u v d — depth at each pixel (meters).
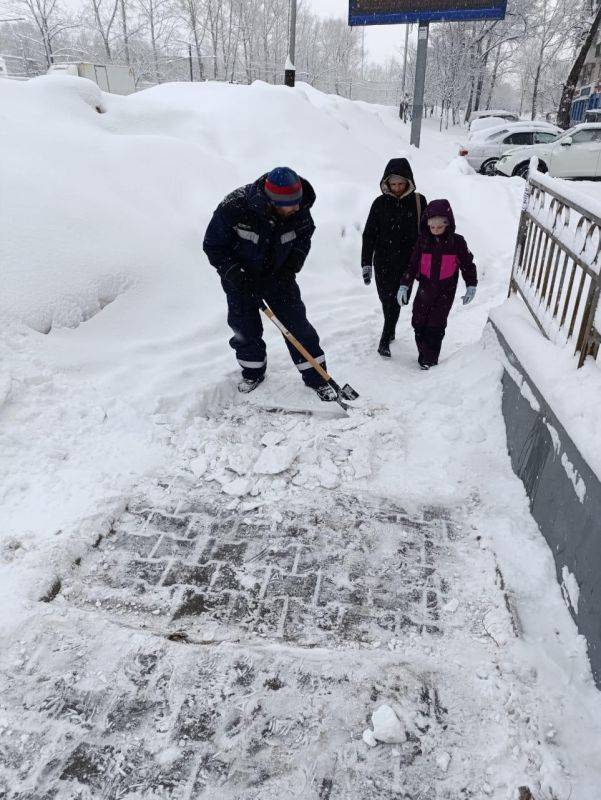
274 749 1.87
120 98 7.48
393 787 1.78
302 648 2.19
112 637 2.20
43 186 4.77
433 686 2.07
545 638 2.27
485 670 2.12
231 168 7.04
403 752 1.87
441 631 2.29
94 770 1.80
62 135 5.86
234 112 8.30
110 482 3.03
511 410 3.42
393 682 2.08
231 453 3.29
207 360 4.23
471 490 3.06
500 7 13.55
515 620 2.31
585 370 2.62
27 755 1.84
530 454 3.01
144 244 4.96
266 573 2.55
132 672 2.08
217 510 2.91
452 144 22.70
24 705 1.97
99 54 31.06
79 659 2.12
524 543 2.70
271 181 3.15
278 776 1.80
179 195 6.07
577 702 2.02
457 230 8.22
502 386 3.70
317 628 2.30
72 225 4.58
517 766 1.83
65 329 4.04
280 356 4.52
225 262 3.48
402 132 23.17
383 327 4.96
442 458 3.31
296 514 2.90
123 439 3.36
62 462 3.12
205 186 6.38
